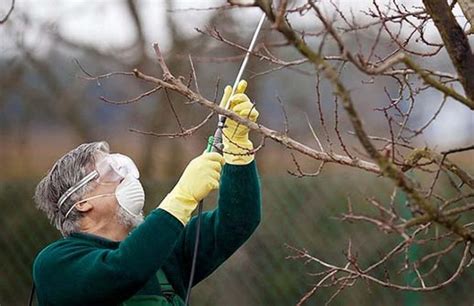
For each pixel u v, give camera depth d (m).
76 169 8.39
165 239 7.82
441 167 6.34
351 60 5.34
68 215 8.39
